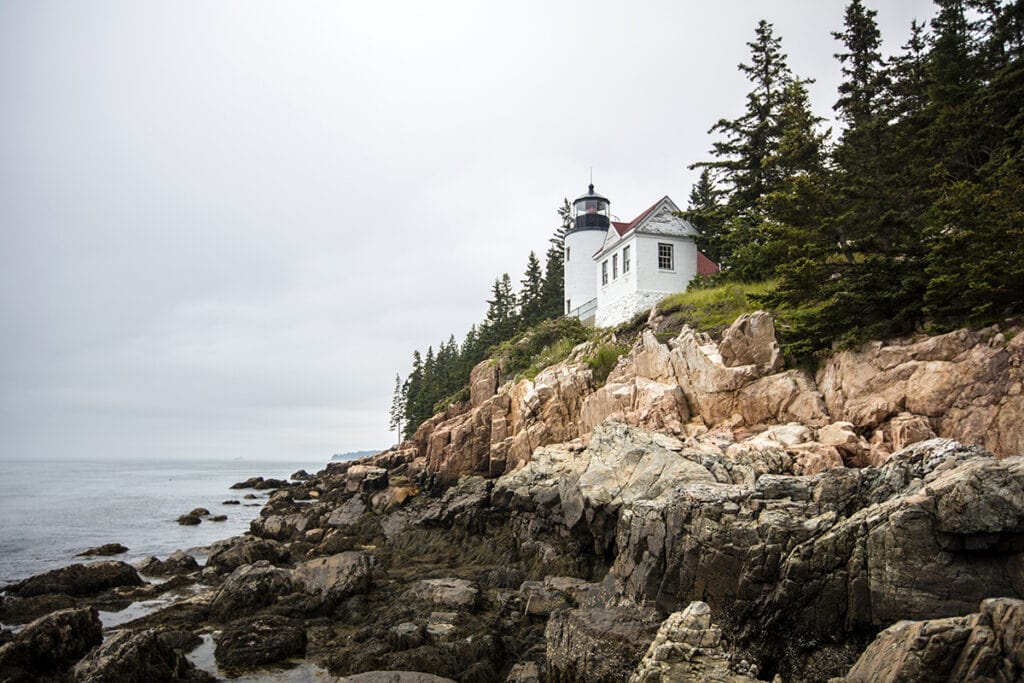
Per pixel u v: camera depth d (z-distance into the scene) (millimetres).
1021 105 24594
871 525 11852
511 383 38531
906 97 30859
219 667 16031
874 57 30859
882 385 18031
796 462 16703
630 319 35812
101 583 24172
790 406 19938
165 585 24812
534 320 68438
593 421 26734
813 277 20688
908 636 9797
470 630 17453
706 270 41438
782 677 11875
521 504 26984
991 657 8727
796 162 29688
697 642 11586
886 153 24922
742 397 21219
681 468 17422
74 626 15758
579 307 50906
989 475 10695
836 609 11961
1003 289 16312
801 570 12305
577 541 22594
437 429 43062
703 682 10758
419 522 32500
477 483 32906
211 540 38812
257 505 63938
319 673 15758
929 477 12344
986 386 15836
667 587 14594
